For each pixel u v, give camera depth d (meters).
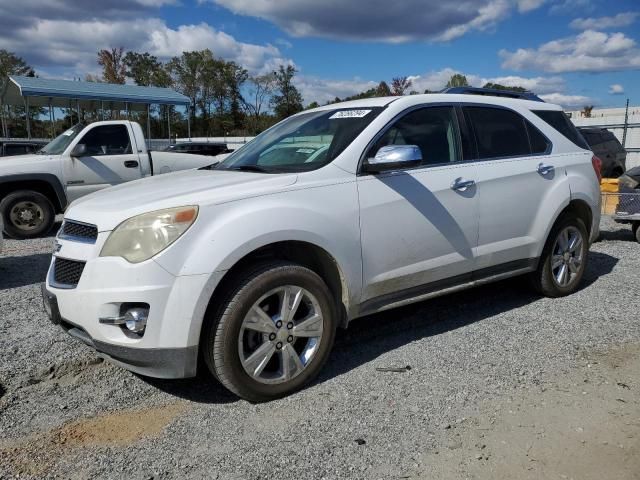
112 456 2.87
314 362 3.54
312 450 2.87
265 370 3.48
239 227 3.21
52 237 9.28
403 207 3.93
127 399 3.48
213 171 4.29
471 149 4.50
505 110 4.91
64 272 3.40
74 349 4.11
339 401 3.38
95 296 3.11
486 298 5.34
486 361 3.90
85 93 20.72
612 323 4.60
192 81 68.69
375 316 4.89
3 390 3.57
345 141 3.90
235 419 3.21
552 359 3.91
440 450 2.85
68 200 9.41
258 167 4.04
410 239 3.99
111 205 3.37
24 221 9.18
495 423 3.09
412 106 4.24
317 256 3.67
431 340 4.31
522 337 4.33
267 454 2.85
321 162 3.79
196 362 3.16
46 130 44.62
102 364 3.96
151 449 2.92
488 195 4.46
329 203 3.59
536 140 5.07
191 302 3.07
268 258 3.48
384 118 4.05
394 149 3.66
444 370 3.77
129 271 3.05
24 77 21.16
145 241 3.08
